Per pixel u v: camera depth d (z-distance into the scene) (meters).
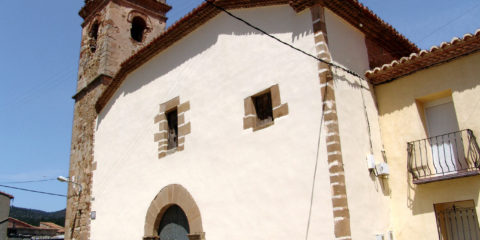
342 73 9.04
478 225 8.38
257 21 10.16
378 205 8.80
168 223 11.35
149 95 13.05
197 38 11.74
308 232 7.99
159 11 19.25
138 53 13.33
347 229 7.54
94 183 14.43
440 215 8.88
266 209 8.80
